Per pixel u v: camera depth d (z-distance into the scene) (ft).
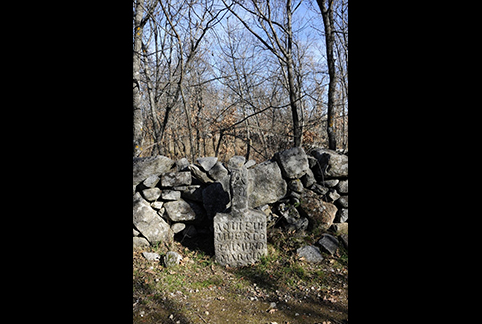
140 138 19.06
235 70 30.22
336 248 13.57
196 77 35.01
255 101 31.73
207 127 37.19
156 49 26.61
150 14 19.49
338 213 15.17
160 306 10.16
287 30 24.64
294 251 13.52
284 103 31.76
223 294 11.10
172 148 44.52
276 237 14.33
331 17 19.81
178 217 14.62
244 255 13.26
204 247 14.47
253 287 11.57
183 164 15.25
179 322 9.38
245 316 9.77
